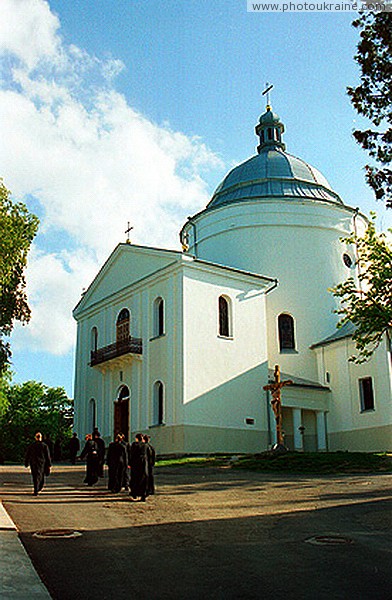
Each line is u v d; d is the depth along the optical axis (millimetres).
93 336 37062
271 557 8094
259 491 15812
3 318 29469
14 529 10141
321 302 36281
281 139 44188
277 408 26484
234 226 37156
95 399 35156
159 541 9242
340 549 8523
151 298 31594
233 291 31578
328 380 33844
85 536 9688
